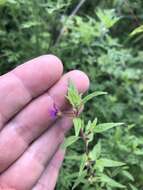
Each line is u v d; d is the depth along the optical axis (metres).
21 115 0.11
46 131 0.11
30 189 0.11
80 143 0.12
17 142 0.11
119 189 0.12
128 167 0.11
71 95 0.09
